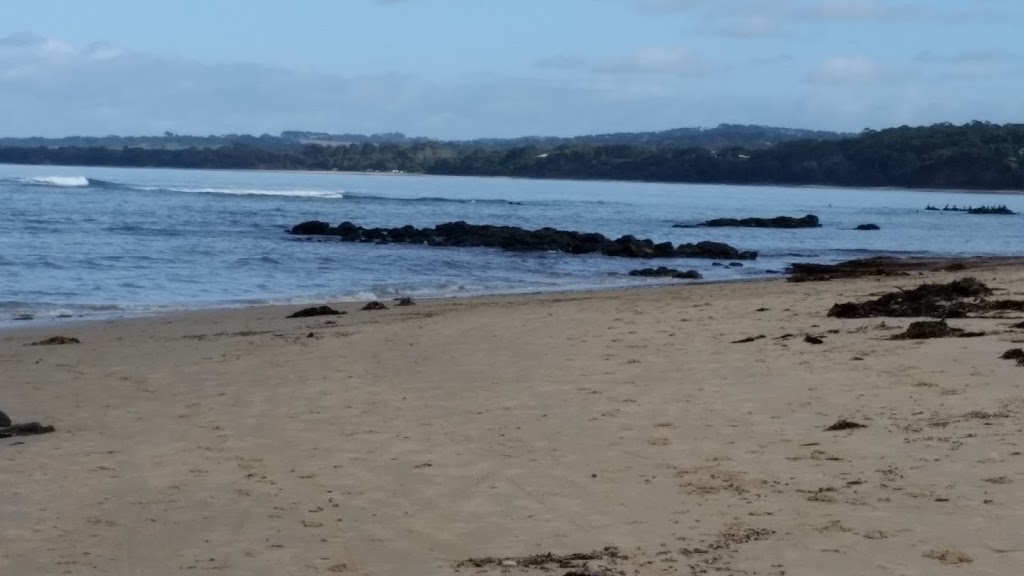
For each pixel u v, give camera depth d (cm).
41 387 1263
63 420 1075
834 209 10888
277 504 762
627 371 1259
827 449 851
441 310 2123
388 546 664
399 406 1110
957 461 787
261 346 1582
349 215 7056
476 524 704
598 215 8256
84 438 988
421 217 7194
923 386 1069
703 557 616
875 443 859
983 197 17200
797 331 1538
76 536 696
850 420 943
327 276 3288
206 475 846
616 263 4078
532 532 682
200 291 2775
